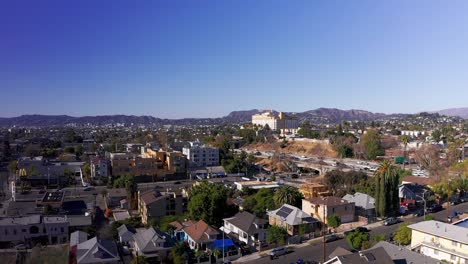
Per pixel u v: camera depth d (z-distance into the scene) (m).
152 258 65.19
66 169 158.62
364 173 129.88
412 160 191.88
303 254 66.56
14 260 64.62
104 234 78.31
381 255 49.56
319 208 86.12
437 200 105.25
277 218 83.56
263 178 157.38
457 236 58.81
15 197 117.62
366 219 86.12
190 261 63.59
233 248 68.00
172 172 162.12
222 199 87.56
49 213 95.88
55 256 66.00
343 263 47.12
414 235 64.19
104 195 121.19
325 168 169.12
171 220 85.88
